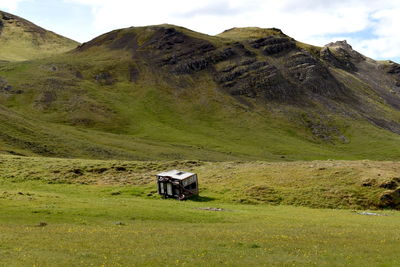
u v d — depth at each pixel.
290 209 57.38
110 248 28.62
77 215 43.19
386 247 31.19
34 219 39.88
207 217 46.38
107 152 149.62
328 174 72.81
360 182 67.00
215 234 35.03
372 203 61.22
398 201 61.28
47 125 184.50
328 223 44.84
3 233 31.88
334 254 28.50
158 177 65.50
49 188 68.62
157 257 26.41
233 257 26.92
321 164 81.75
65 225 37.38
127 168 86.81
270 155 197.12
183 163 92.94
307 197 63.69
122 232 34.78
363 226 43.12
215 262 25.50
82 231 34.38
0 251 26.34
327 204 61.22
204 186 71.94
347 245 31.72
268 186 68.56
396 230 40.03
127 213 45.72
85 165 86.50
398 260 27.12
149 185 72.38
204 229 38.19
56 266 23.42
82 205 48.50
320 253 28.84
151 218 44.53
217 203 61.56
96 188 70.00
